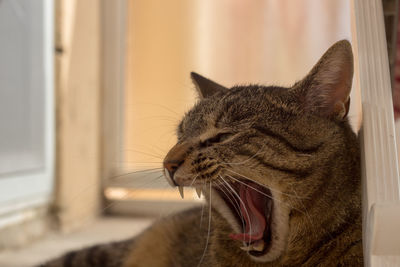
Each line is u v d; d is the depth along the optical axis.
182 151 0.53
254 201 0.55
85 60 1.02
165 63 1.10
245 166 0.52
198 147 0.53
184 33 1.09
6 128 0.79
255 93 0.55
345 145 0.53
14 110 0.81
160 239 0.65
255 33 1.06
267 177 0.52
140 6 1.11
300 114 0.53
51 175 0.90
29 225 0.84
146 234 0.66
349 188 0.52
